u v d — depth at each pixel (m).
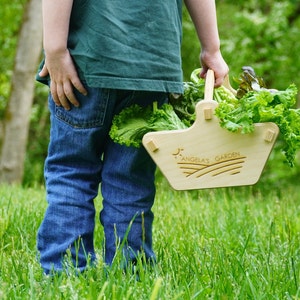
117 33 3.23
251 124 3.01
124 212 3.50
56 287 2.97
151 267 3.58
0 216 5.17
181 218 5.54
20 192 8.05
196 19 3.54
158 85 3.29
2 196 7.14
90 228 3.50
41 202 6.55
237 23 17.73
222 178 3.10
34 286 3.12
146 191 3.54
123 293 2.93
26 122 14.54
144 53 3.27
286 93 3.10
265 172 17.33
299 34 17.89
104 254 3.55
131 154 3.44
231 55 17.56
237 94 3.37
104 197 3.53
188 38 17.59
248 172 3.07
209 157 3.09
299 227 5.32
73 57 3.29
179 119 3.37
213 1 3.55
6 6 18.64
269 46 17.78
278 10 17.81
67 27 3.24
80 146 3.43
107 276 3.32
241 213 6.22
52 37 3.22
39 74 3.51
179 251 4.21
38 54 14.38
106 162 3.51
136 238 3.52
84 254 3.46
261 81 3.43
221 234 5.18
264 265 3.74
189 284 3.23
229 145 3.07
